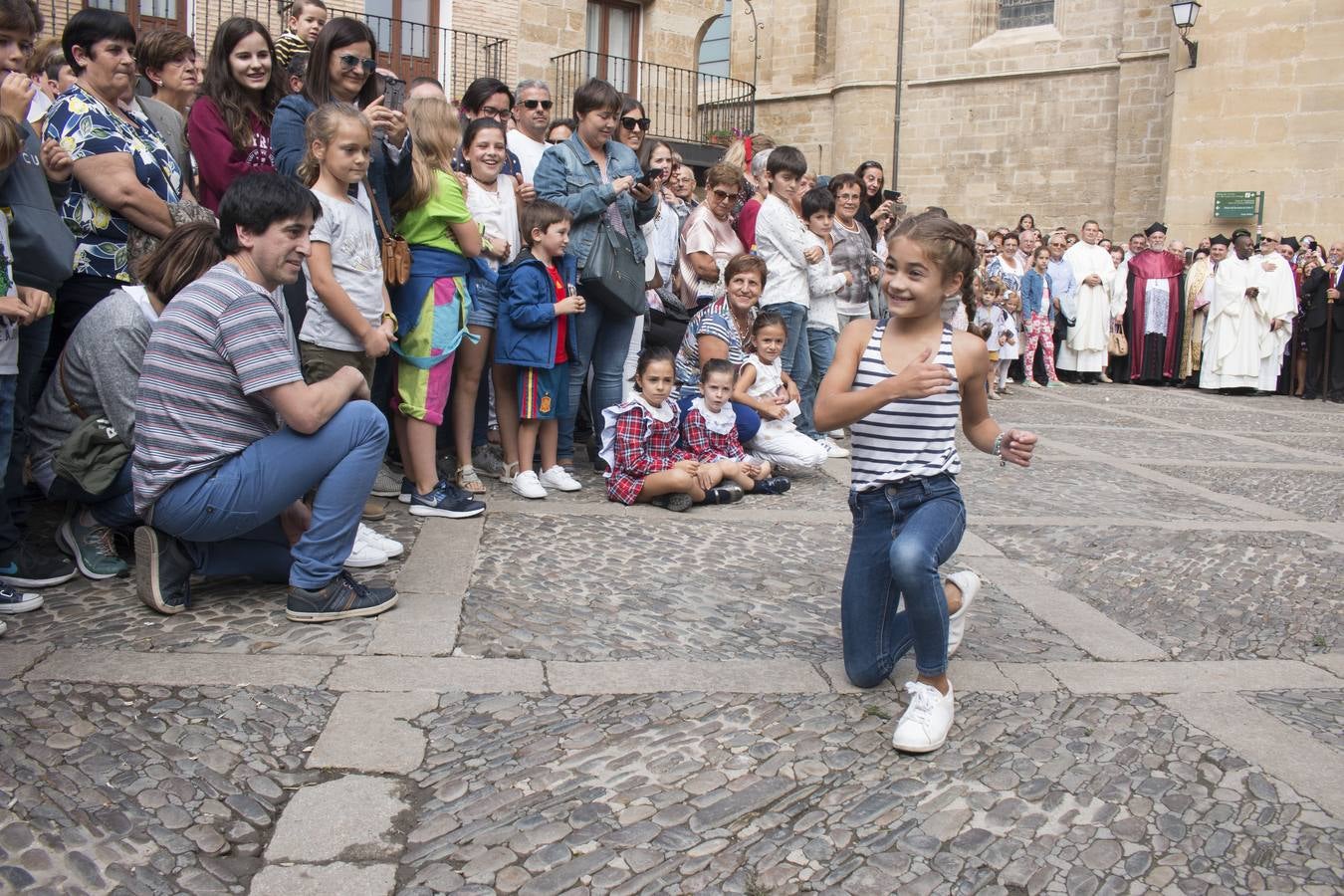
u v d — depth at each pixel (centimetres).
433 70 1452
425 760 296
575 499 603
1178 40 1795
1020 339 1481
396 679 344
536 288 580
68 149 430
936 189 2383
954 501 331
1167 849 269
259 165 504
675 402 638
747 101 2119
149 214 442
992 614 443
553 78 1555
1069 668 386
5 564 402
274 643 366
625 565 480
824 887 248
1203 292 1540
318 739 304
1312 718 353
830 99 2484
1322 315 1436
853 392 317
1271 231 1731
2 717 300
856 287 801
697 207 796
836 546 537
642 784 288
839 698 349
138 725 303
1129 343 1608
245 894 238
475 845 257
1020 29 2288
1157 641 424
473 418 595
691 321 715
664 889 244
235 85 495
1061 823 279
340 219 460
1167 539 584
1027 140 2272
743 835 267
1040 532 588
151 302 409
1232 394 1520
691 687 351
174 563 388
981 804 286
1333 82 1670
